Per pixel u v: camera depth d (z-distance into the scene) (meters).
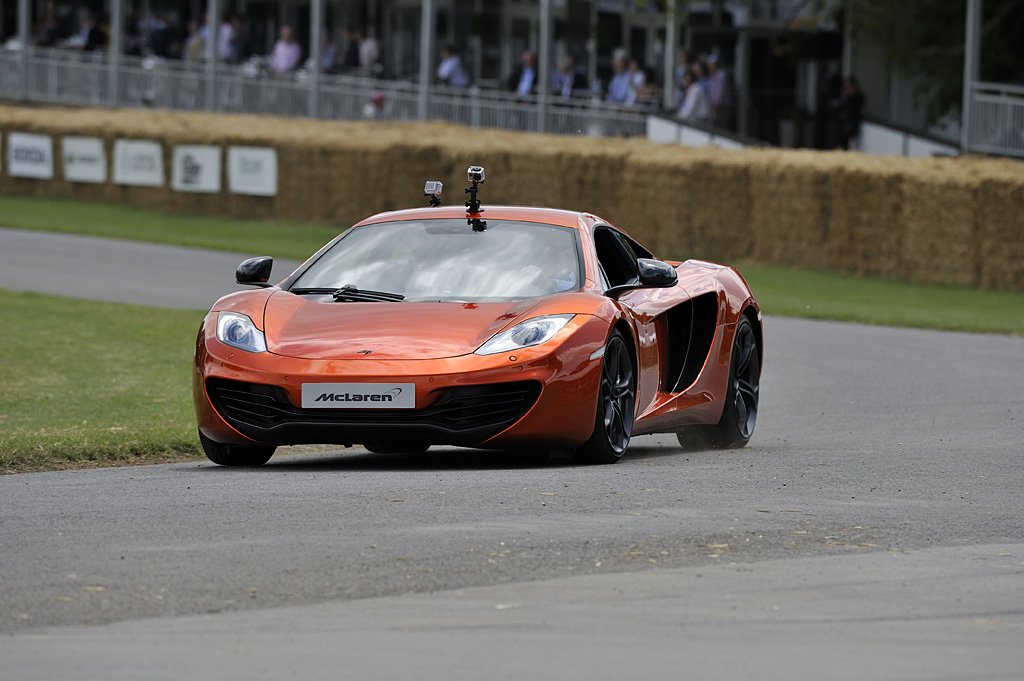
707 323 29.70
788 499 22.06
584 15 129.38
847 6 117.81
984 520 20.67
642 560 17.53
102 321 53.00
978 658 13.69
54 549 17.89
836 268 86.31
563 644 13.89
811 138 121.31
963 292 81.31
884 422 34.31
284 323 25.67
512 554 17.73
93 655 13.45
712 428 30.27
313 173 104.81
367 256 27.95
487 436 24.16
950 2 115.75
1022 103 98.50
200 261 80.25
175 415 33.34
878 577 16.91
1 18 168.88
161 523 19.58
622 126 111.25
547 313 25.09
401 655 13.48
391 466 26.09
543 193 94.31
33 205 111.94
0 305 56.47
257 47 151.62
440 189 30.27
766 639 14.18
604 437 25.42
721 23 121.31
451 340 24.59
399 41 142.88
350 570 16.84
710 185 89.00
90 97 136.75
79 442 27.77
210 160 108.75
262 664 13.18
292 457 28.47
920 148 113.31
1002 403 37.66
